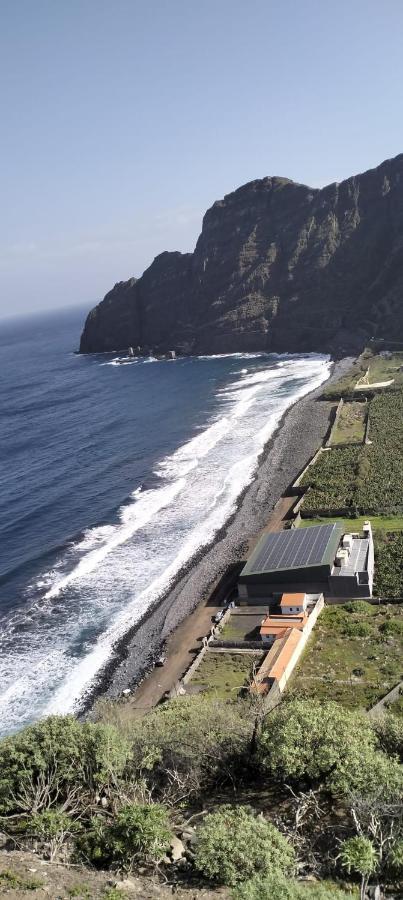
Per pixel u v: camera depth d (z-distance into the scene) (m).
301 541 79.06
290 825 30.73
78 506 109.19
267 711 42.34
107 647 69.50
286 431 134.75
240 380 192.25
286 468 114.12
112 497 111.38
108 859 27.98
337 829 29.67
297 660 61.03
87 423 166.50
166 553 88.56
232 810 30.53
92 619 74.94
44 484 122.12
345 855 26.16
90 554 90.69
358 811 29.28
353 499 95.19
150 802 31.92
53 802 32.16
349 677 56.78
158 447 136.75
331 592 71.38
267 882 24.31
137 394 195.25
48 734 35.62
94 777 32.97
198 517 98.69
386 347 190.88
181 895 25.31
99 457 135.25
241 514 97.69
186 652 66.50
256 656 63.78
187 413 162.12
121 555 89.50
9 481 126.19
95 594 80.19
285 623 65.75
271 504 99.62
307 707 38.72
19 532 101.19
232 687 58.38
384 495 94.94
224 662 63.62
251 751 36.50
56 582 84.00
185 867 27.59
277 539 81.25
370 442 118.50
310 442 125.50
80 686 63.34
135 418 165.00
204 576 81.00
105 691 62.12
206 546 89.00
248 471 115.19
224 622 70.56
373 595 71.06
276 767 33.94
